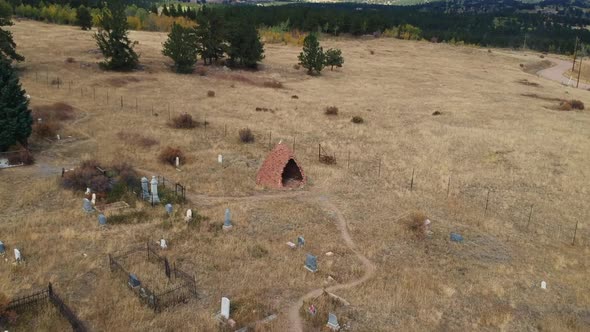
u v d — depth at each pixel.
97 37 68.06
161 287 20.45
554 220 30.47
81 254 22.73
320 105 60.00
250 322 18.48
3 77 34.28
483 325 19.36
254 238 25.84
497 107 62.56
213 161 37.84
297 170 35.03
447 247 26.20
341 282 22.06
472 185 35.97
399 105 62.50
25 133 35.03
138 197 29.84
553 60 128.25
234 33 78.38
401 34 142.88
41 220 25.83
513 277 23.31
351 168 38.78
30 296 18.72
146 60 76.12
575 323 19.70
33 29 94.31
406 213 30.42
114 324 17.81
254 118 51.53
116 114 48.09
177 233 25.61
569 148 44.38
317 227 27.91
